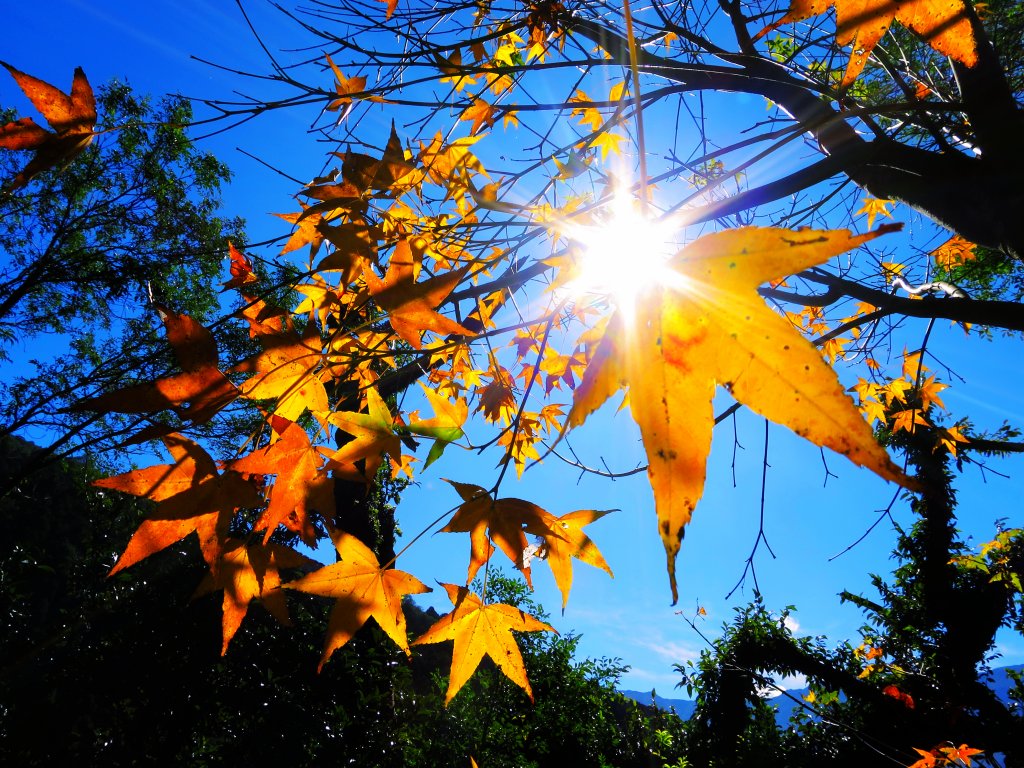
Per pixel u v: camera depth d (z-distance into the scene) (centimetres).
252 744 199
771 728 300
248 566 35
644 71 54
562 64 50
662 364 21
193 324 33
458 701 254
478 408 63
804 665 302
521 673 39
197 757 214
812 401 19
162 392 32
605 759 298
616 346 22
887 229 20
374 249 42
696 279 21
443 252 50
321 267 40
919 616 303
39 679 202
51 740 194
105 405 32
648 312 21
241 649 217
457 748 234
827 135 56
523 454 63
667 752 336
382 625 38
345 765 190
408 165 46
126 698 215
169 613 216
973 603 287
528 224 43
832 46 60
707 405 20
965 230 50
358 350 39
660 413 21
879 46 57
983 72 46
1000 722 232
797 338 20
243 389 34
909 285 74
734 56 55
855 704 288
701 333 21
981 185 48
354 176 45
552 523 38
